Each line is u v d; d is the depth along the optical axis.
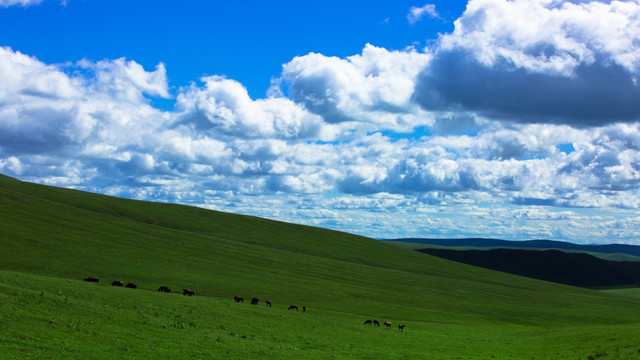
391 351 46.00
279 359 36.12
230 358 34.41
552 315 105.50
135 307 46.19
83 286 52.44
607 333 58.00
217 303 57.28
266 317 54.03
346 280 118.19
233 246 140.50
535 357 46.38
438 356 45.31
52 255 89.75
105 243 110.19
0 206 121.25
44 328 33.81
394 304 95.94
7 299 38.25
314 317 61.31
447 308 100.31
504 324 87.75
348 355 41.38
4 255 83.69
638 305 151.50
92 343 32.75
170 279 86.31
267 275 107.31
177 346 35.44
